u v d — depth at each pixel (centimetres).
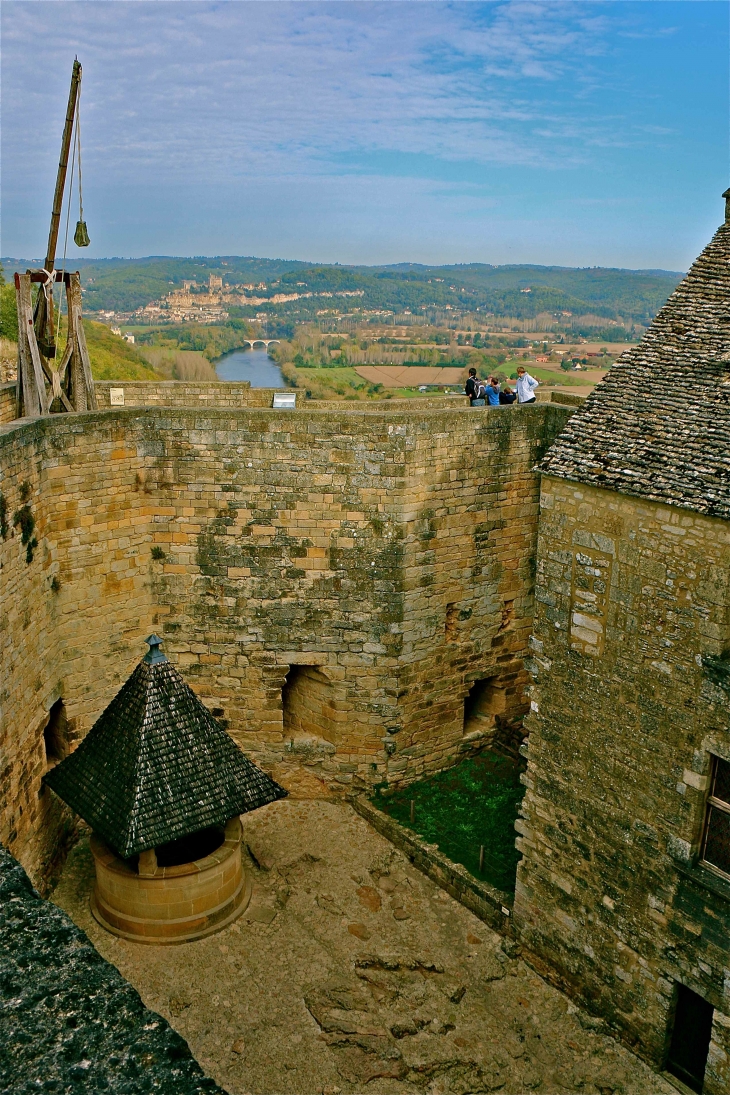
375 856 1886
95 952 488
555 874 1550
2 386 1978
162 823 1566
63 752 1919
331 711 2047
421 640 2017
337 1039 1441
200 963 1577
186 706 1681
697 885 1305
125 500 1883
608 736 1417
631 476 1312
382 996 1534
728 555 1198
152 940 1612
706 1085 1316
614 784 1419
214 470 1900
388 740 2038
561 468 1406
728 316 1459
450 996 1541
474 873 1770
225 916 1669
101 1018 442
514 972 1602
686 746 1295
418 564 1959
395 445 1859
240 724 2059
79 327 1981
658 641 1312
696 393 1377
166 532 1942
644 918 1398
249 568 1953
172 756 1628
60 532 1792
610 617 1383
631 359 1508
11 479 1580
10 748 1589
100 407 2300
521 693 2250
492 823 1941
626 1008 1445
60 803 1834
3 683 1556
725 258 1569
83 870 1833
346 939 1655
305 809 2036
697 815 1298
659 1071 1406
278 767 2080
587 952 1505
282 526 1925
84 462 1798
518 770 2131
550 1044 1455
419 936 1675
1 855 573
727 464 1241
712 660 1232
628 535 1331
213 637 2003
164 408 1877
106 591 1892
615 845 1432
